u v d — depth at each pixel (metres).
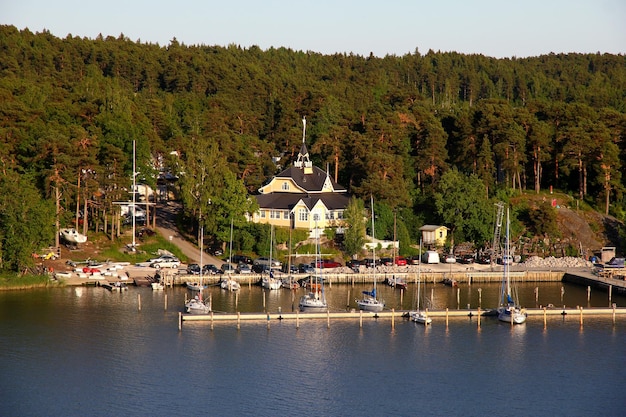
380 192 170.62
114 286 138.62
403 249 167.62
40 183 158.38
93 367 103.19
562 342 115.00
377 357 108.25
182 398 94.62
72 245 157.62
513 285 150.62
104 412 90.75
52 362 104.56
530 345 113.62
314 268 149.38
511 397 96.62
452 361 107.44
